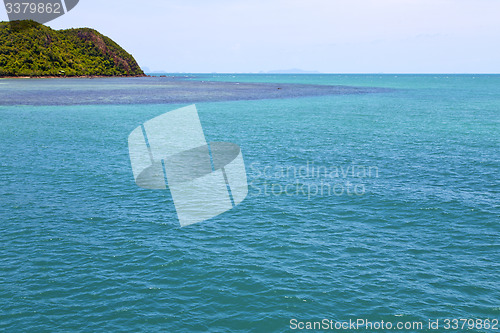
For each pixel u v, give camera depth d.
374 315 11.77
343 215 19.77
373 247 16.17
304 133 44.56
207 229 17.88
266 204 21.27
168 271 14.09
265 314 11.73
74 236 16.91
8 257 14.90
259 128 47.91
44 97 83.62
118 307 11.98
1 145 35.12
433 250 15.99
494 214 19.89
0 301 12.17
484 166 29.77
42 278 13.49
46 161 29.77
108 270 14.11
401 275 14.00
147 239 16.72
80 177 25.78
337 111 67.81
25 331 10.88
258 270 14.19
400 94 116.38
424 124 52.28
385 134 44.31
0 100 74.81
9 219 18.55
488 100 94.38
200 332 10.95
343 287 13.17
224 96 96.56
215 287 13.09
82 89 113.81
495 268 14.59
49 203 20.89
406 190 23.78
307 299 12.48
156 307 12.01
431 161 31.34
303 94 110.19
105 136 40.97
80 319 11.42
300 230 17.83
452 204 21.33
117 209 20.27
